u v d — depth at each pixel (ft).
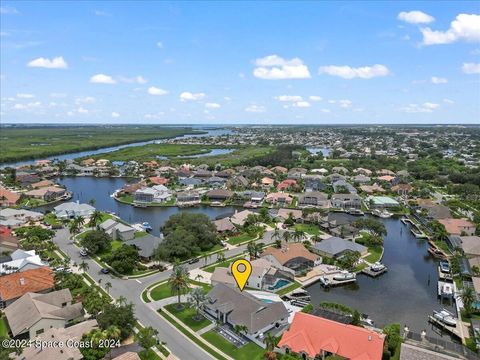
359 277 382.83
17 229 508.53
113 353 237.04
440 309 318.24
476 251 417.08
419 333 279.49
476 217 553.23
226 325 278.87
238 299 286.46
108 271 377.50
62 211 594.24
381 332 265.95
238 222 543.80
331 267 394.93
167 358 233.96
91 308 279.69
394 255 447.42
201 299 291.58
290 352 239.30
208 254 428.56
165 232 472.44
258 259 381.40
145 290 337.72
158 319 286.46
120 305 281.13
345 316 274.36
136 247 420.36
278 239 469.16
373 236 467.52
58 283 334.44
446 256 430.61
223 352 245.86
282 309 283.79
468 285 335.06
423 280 376.27
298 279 366.63
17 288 310.65
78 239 480.64
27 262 359.25
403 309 317.42
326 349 232.73
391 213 631.56
